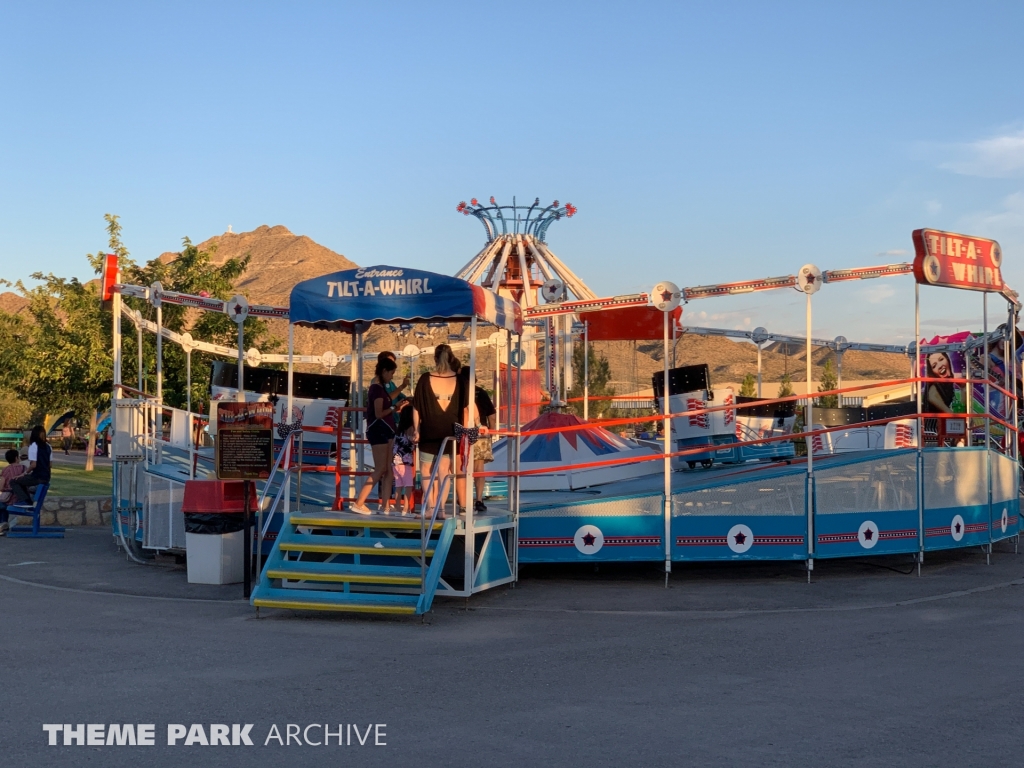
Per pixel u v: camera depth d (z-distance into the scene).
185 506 12.39
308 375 16.08
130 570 13.53
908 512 12.90
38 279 30.83
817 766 5.39
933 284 12.73
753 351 116.81
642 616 10.09
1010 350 15.34
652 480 15.38
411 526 10.59
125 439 14.47
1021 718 6.29
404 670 7.67
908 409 21.38
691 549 12.16
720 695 6.87
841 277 12.62
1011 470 15.07
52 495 22.50
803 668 7.69
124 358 28.33
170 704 6.68
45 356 29.75
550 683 7.24
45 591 11.73
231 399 15.30
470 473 10.77
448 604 10.83
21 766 5.45
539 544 12.33
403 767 5.41
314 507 12.80
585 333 20.41
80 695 6.91
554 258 27.53
